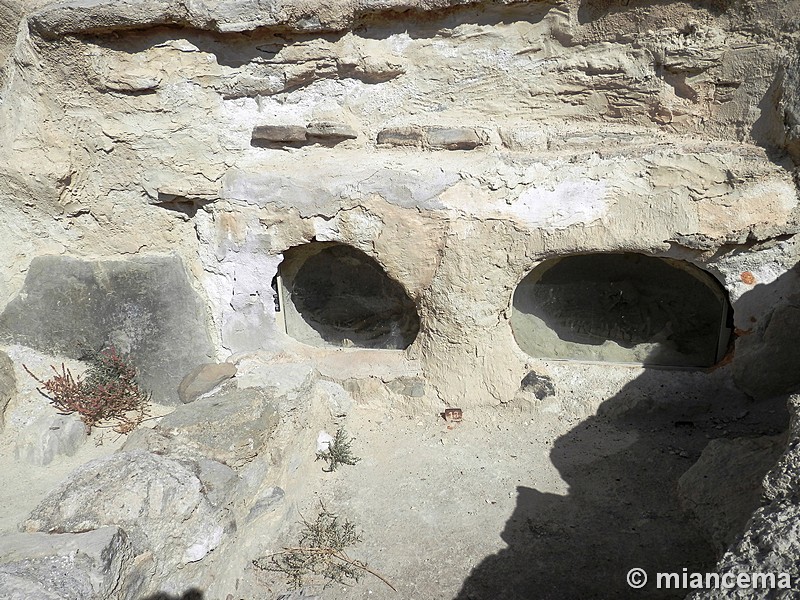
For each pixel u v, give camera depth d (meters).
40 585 2.59
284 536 3.97
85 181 4.80
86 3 4.12
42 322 5.15
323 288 5.06
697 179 4.08
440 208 4.32
